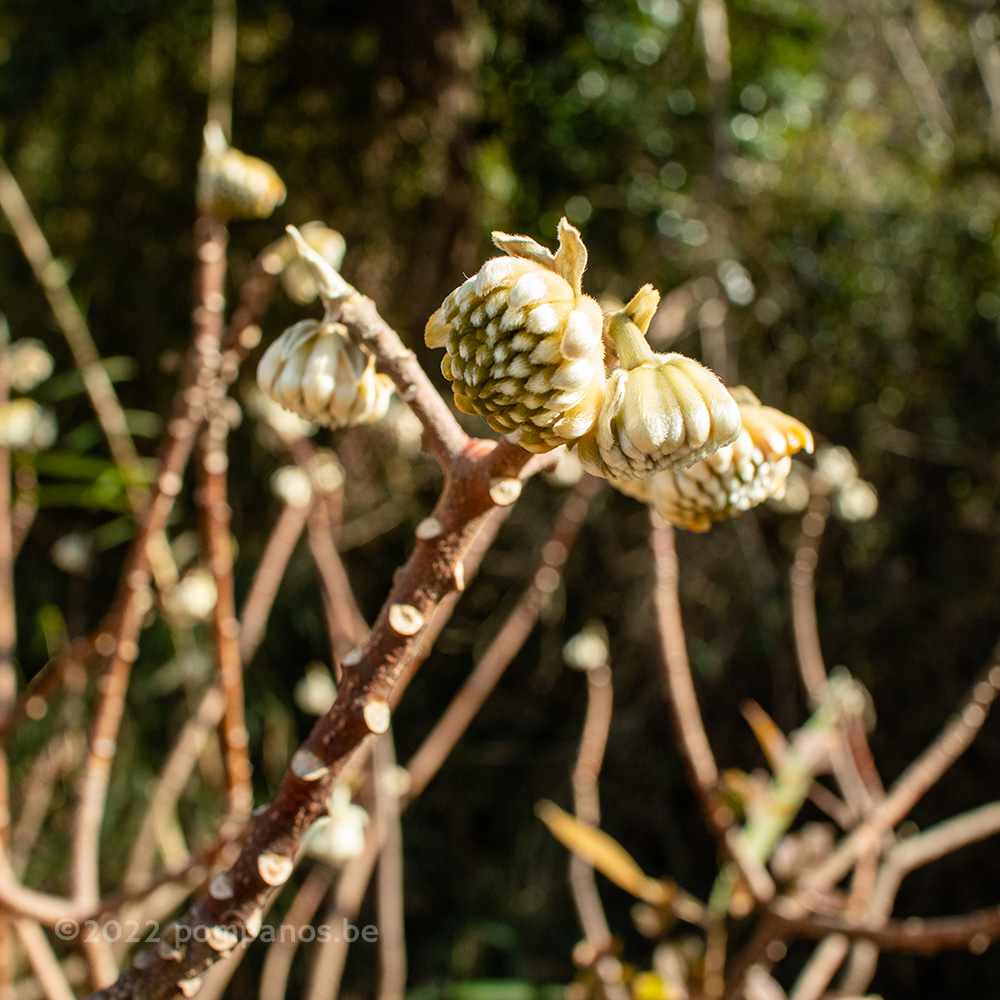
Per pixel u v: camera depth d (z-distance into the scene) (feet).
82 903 1.00
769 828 1.25
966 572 3.21
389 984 1.35
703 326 2.99
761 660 3.26
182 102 3.22
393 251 3.31
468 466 0.73
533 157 3.29
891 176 3.57
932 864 3.02
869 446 3.24
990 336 3.37
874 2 3.46
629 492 0.83
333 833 1.12
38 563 2.99
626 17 3.17
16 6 2.86
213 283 0.97
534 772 3.31
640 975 1.30
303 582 3.05
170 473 0.97
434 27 3.02
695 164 3.29
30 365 1.78
